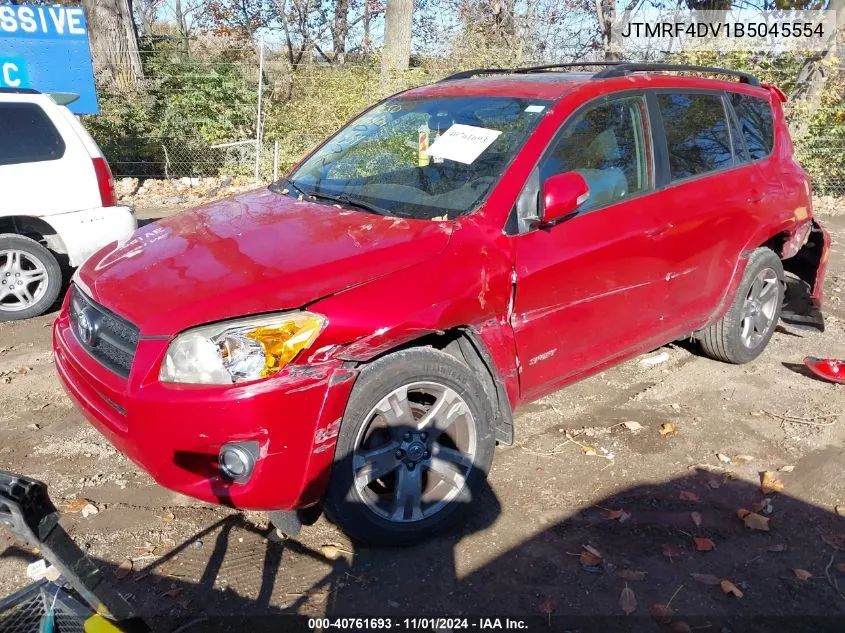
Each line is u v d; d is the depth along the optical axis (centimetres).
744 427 430
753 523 338
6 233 579
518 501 353
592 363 389
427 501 321
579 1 1797
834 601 295
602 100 389
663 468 385
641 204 393
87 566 174
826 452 405
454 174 361
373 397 289
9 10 1021
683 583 302
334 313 280
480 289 319
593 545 323
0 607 188
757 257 489
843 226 982
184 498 350
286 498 280
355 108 1162
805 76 1109
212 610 281
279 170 1184
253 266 297
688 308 441
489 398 334
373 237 320
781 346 559
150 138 1228
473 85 427
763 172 482
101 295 304
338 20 2081
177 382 271
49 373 487
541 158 355
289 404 269
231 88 1277
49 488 354
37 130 576
